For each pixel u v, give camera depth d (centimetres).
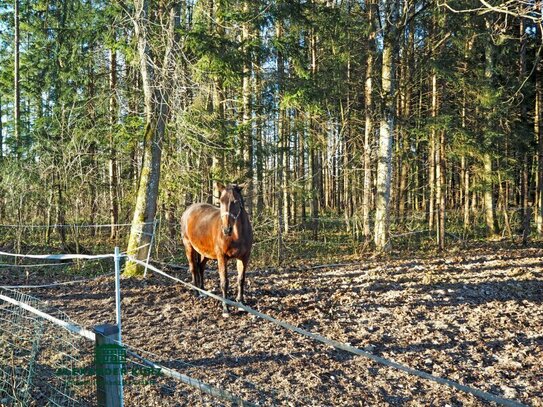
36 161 1311
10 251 1255
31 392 432
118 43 1168
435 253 1327
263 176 1513
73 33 1316
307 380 492
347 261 1221
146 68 1003
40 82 1773
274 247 1306
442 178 1430
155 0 1094
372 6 1373
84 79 1445
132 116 1246
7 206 1291
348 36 1396
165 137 1109
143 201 985
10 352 517
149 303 770
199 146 1155
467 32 1391
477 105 1569
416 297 800
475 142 1488
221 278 704
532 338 621
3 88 1947
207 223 751
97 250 1363
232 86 1341
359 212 1759
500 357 563
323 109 1348
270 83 1359
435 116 1452
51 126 1410
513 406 246
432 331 645
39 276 996
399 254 1319
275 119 1563
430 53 1398
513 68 1750
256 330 640
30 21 1819
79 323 658
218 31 1237
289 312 719
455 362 547
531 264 1073
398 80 1603
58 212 1308
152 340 598
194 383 269
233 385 475
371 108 1473
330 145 1672
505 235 1716
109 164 1514
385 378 505
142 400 436
